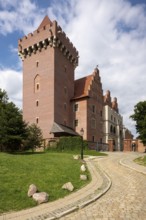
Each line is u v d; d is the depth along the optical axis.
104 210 11.43
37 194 12.66
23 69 65.25
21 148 42.72
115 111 82.88
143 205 12.20
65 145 51.38
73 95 67.69
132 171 23.45
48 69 60.25
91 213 10.99
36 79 62.22
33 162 21.73
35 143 45.81
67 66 65.88
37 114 59.75
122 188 16.34
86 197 13.59
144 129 45.47
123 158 36.69
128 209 11.53
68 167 21.91
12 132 38.00
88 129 62.97
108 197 14.01
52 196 13.44
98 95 71.38
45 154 33.09
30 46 63.78
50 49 60.94
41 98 59.97
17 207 11.33
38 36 62.66
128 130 95.50
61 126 57.16
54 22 60.53
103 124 73.56
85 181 17.94
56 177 17.34
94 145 60.81
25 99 62.84
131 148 65.62
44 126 57.72
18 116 39.47
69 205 11.98
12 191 13.06
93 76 69.88
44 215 10.44
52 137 55.16
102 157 37.22
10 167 18.20
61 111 60.56
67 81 65.19
